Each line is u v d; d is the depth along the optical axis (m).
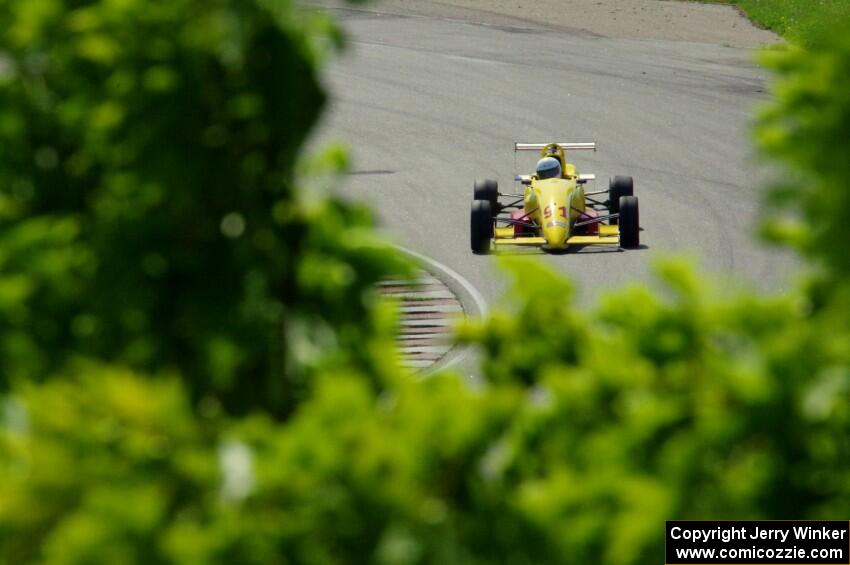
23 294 12.38
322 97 12.73
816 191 11.86
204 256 12.49
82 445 10.61
